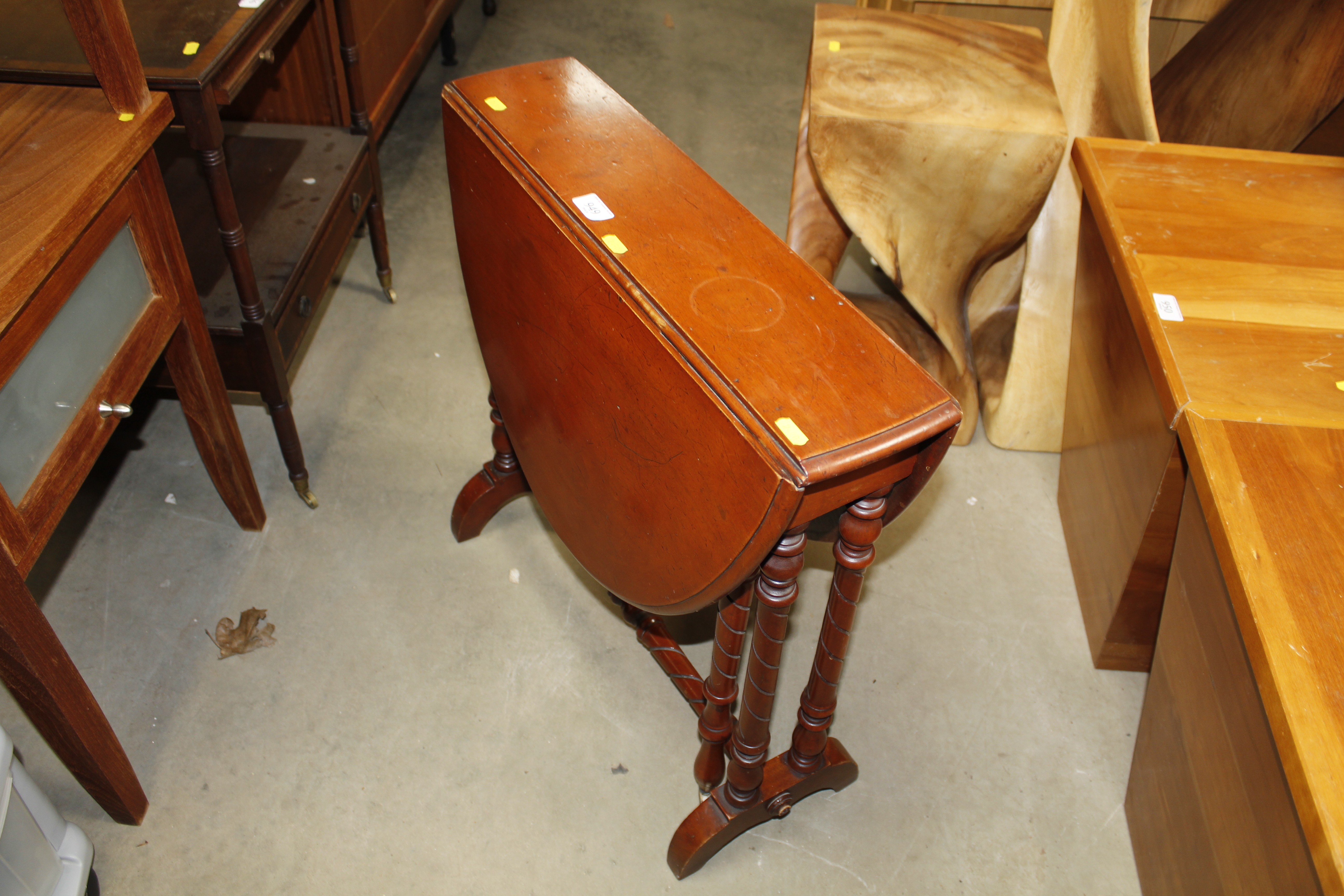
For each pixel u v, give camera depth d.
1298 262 1.55
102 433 1.38
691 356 1.12
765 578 1.21
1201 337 1.40
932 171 1.99
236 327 1.77
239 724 1.74
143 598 1.91
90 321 1.33
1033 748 1.81
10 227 1.15
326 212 2.04
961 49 2.14
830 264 2.43
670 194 1.35
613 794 1.70
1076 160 1.82
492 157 1.42
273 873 1.56
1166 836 1.52
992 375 2.46
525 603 1.98
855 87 2.00
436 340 2.53
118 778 1.50
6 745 1.21
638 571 1.36
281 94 2.32
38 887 1.34
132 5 1.61
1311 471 1.21
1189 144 2.49
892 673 1.91
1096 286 1.81
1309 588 1.08
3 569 1.16
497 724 1.78
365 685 1.81
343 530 2.07
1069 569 2.12
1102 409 1.86
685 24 3.92
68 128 1.32
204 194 2.07
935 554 2.13
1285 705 0.98
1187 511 1.40
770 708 1.40
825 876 1.61
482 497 1.99
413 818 1.64
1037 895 1.61
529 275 1.40
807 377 1.10
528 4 3.93
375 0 2.44
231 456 1.86
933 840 1.67
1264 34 2.39
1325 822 0.90
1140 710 1.87
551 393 1.43
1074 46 2.22
